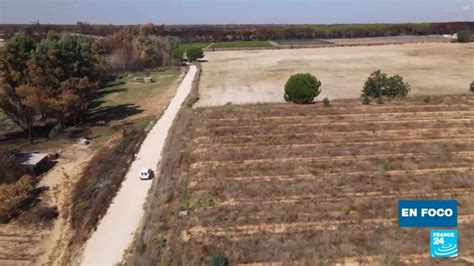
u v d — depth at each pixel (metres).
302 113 41.06
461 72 64.12
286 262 18.66
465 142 32.44
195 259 19.08
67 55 48.69
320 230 20.91
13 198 25.59
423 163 28.48
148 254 19.91
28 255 21.62
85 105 43.50
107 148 35.94
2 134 41.16
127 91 59.06
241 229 21.41
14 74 41.25
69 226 24.28
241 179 27.05
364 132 35.19
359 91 52.19
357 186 25.19
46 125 43.50
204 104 47.84
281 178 26.98
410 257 18.64
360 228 20.92
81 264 20.45
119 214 24.83
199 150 32.38
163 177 28.41
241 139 34.22
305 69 71.50
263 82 60.69
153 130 40.19
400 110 41.28
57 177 30.69
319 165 28.58
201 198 24.61
